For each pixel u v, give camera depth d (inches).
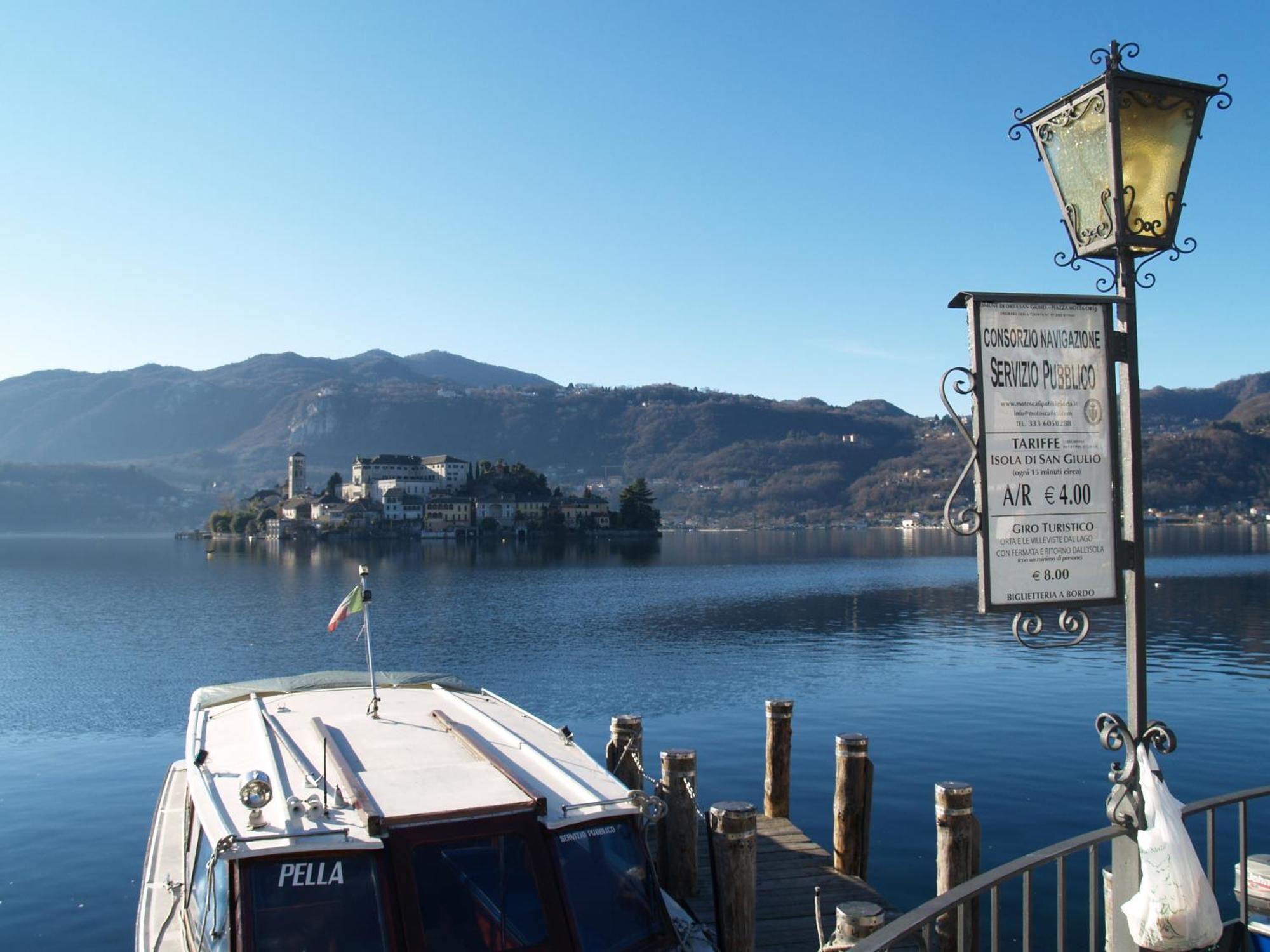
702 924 526.3
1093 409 267.9
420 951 379.2
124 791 1148.5
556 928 399.9
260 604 3900.1
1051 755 1205.1
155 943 475.5
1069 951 682.8
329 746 501.4
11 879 869.2
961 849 542.3
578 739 1368.1
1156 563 5413.4
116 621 3255.4
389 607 3631.9
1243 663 1921.8
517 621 3100.4
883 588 4343.0
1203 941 240.5
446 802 421.1
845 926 364.8
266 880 378.9
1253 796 285.3
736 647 2379.4
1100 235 273.4
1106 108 265.9
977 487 259.4
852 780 649.6
